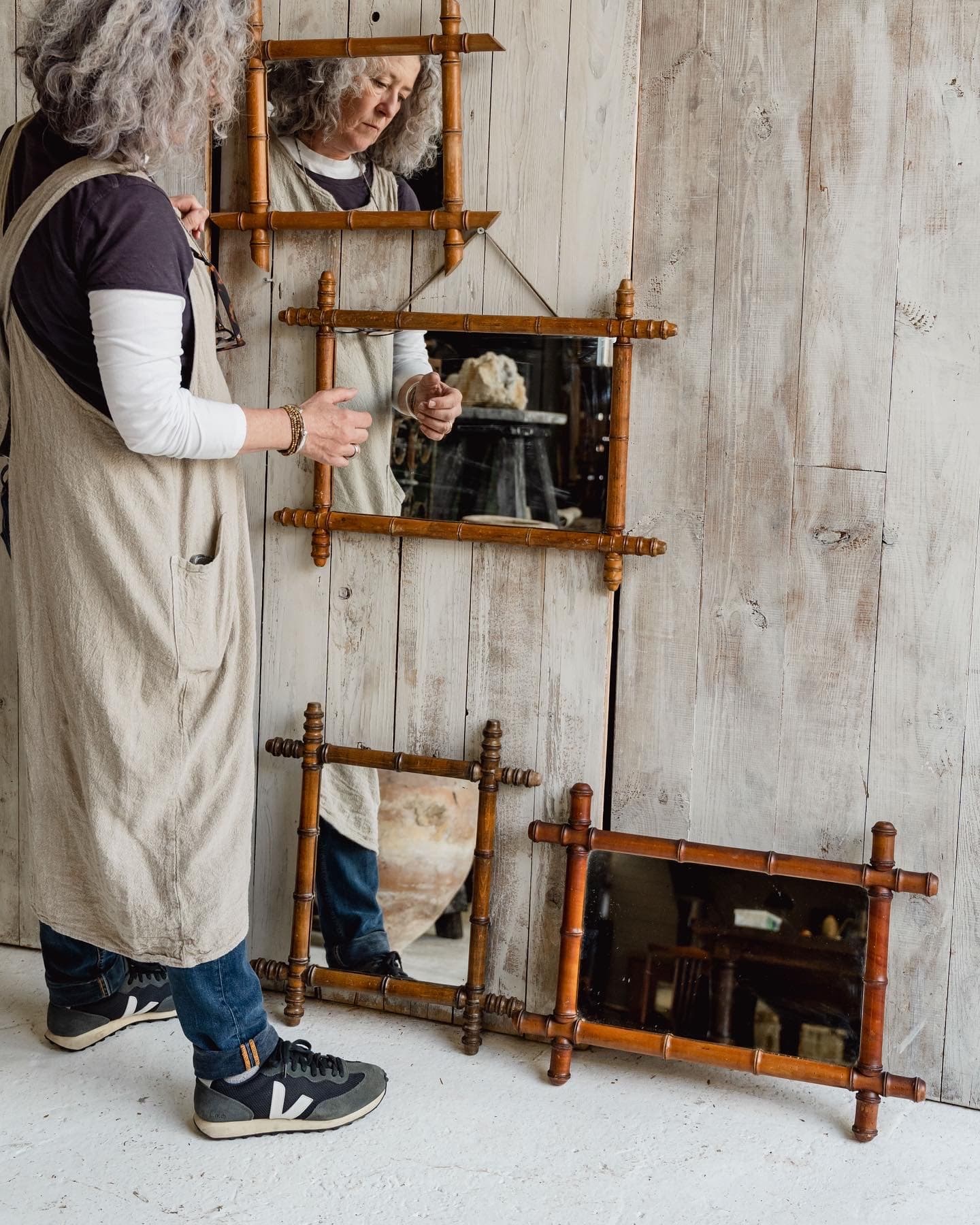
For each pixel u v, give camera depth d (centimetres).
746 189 208
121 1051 221
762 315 210
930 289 201
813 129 204
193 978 188
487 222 217
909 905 211
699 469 215
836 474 209
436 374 222
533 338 216
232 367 237
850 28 201
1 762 258
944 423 203
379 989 231
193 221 208
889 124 200
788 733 215
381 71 216
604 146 212
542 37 213
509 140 217
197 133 178
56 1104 203
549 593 224
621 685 224
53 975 218
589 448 215
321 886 237
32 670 188
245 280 233
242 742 193
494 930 232
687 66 209
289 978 233
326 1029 230
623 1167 190
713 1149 196
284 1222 173
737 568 215
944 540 205
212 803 189
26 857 260
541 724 227
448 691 232
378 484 228
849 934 209
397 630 234
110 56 161
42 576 183
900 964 212
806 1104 212
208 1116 192
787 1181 188
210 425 176
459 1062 221
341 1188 182
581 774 226
